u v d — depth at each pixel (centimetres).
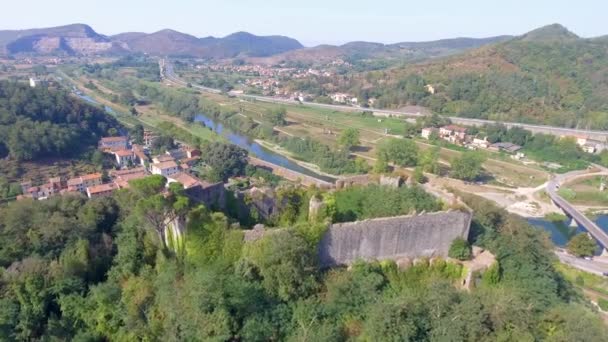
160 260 4703
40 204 5678
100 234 5150
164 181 5006
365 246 4719
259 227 4566
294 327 4028
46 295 4419
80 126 17412
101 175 13262
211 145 16000
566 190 14612
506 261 5022
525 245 5134
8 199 11669
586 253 9906
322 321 4078
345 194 5334
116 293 4459
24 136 14212
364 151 18475
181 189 4781
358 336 3994
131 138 18912
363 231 4650
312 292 4303
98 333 4291
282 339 3962
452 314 3950
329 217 4784
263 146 19975
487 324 3925
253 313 4000
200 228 4541
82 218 5262
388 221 4694
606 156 17775
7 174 13150
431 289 4253
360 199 5269
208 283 3941
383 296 4331
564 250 10356
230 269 4378
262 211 5319
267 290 4200
